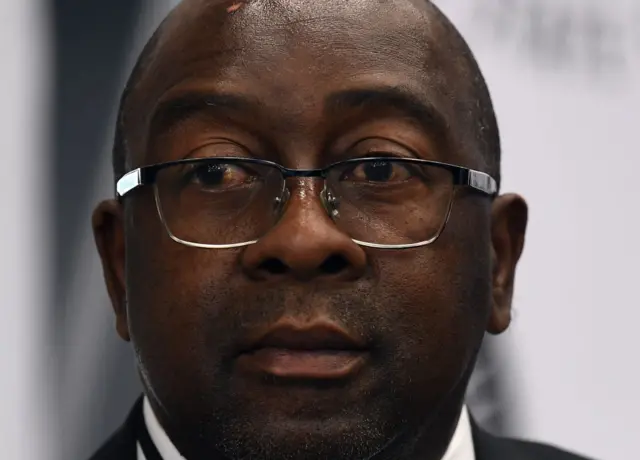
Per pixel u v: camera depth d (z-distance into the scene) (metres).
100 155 3.92
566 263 3.92
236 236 2.48
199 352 2.47
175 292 2.51
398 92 2.55
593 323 3.91
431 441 2.70
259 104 2.51
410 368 2.48
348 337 2.40
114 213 2.85
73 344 3.89
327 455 2.42
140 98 2.72
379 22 2.63
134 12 3.95
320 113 2.51
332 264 2.42
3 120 3.87
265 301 2.40
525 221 2.95
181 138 2.57
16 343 3.84
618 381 3.90
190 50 2.62
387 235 2.50
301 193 2.45
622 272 3.92
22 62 3.90
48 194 3.89
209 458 2.62
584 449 3.90
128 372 3.93
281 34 2.56
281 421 2.41
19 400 3.84
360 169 2.53
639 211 3.93
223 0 2.67
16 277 3.85
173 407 2.56
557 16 3.98
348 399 2.43
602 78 3.97
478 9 3.97
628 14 3.98
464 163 2.67
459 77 2.73
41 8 3.93
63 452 3.87
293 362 2.41
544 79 3.96
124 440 2.90
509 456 3.21
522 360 3.92
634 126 3.96
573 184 3.94
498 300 2.90
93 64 3.94
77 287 3.90
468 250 2.61
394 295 2.47
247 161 2.49
